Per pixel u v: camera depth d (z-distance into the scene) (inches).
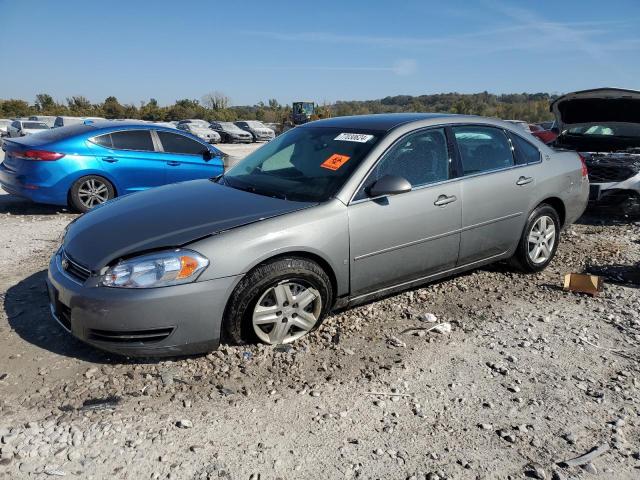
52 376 126.0
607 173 286.0
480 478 97.6
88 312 122.6
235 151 1043.9
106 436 106.2
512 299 180.9
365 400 120.6
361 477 97.1
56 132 316.5
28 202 341.7
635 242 254.1
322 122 190.2
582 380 131.0
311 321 145.3
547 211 201.6
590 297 183.3
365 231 148.4
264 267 133.5
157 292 121.4
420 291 184.9
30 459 99.4
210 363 132.3
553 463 101.7
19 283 184.2
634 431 111.5
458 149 175.0
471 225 174.6
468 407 119.2
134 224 138.1
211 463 99.5
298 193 152.7
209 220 136.6
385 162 157.1
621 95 277.4
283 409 116.3
